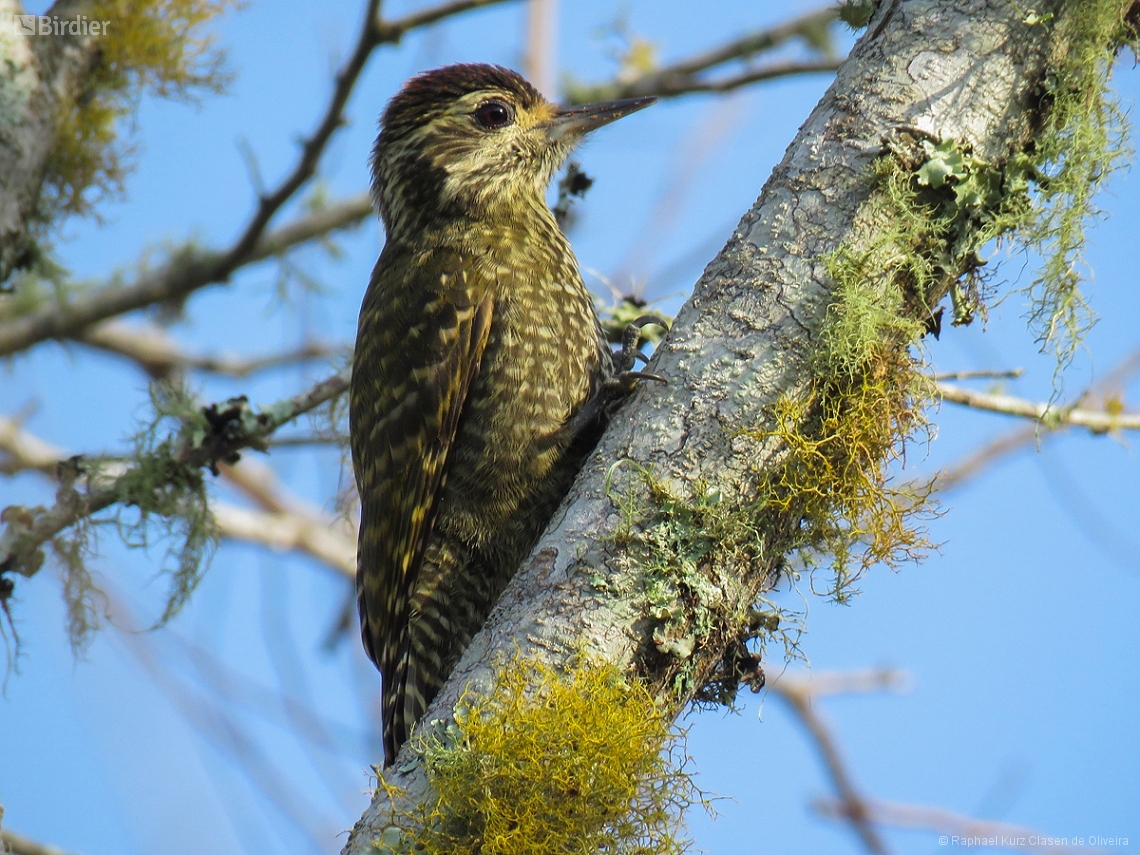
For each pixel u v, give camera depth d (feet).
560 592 21.42
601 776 20.06
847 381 22.47
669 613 21.29
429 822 20.04
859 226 22.43
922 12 23.36
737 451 21.97
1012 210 22.95
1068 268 23.31
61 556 32.76
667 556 21.52
